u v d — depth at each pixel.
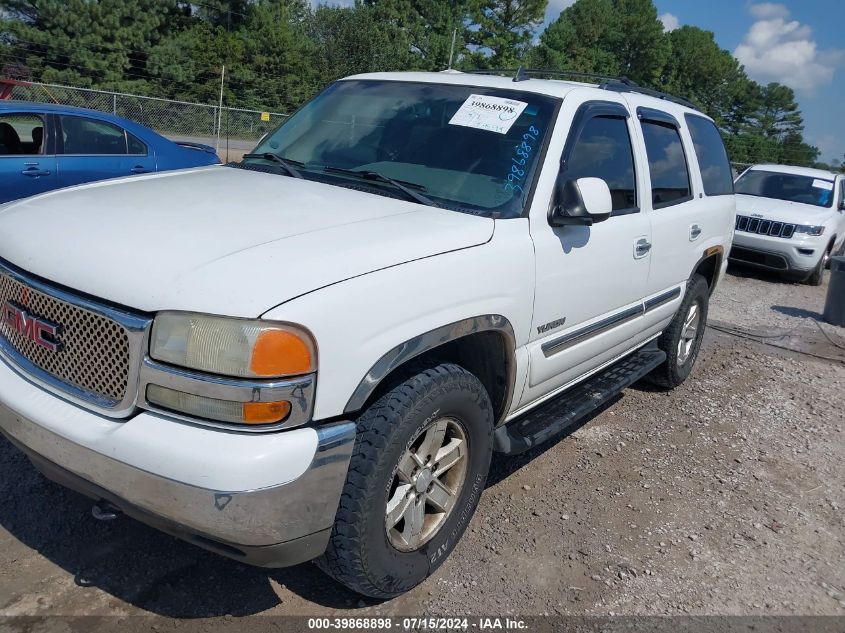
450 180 3.34
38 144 7.55
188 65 41.97
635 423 5.05
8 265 2.67
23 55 37.91
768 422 5.36
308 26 64.94
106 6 38.91
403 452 2.60
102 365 2.36
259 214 2.81
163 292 2.25
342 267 2.42
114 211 2.79
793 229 11.56
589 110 3.79
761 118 94.44
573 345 3.72
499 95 3.71
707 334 7.95
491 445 3.13
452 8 56.50
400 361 2.54
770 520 3.91
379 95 4.00
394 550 2.72
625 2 81.00
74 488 2.50
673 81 85.31
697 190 5.11
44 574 2.84
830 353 7.66
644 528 3.67
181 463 2.14
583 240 3.55
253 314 2.19
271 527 2.23
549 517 3.66
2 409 2.55
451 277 2.75
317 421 2.34
